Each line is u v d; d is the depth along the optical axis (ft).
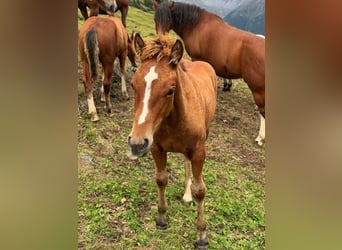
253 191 11.57
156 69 6.87
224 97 18.47
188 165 10.46
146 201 10.50
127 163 12.06
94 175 11.17
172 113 7.45
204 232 9.12
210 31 15.08
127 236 9.25
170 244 9.20
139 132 6.64
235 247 9.22
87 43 12.91
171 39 7.25
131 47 17.04
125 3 19.42
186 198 10.51
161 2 17.70
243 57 13.85
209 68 11.00
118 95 16.40
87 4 16.83
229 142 14.46
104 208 9.96
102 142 12.86
